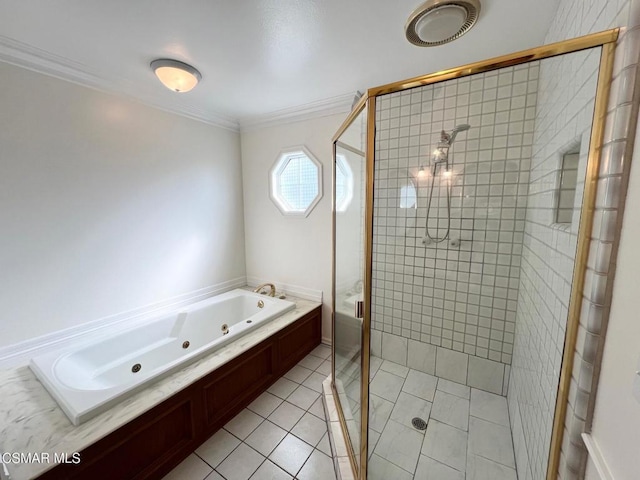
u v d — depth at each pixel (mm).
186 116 2650
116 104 2133
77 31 1486
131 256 2309
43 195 1802
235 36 1540
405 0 1271
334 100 2477
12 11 1314
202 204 2865
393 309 2332
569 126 1002
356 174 1829
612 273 687
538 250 1421
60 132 1850
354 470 1397
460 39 1564
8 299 1702
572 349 808
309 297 3014
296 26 1456
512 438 1641
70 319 1976
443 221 2074
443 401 1957
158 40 1574
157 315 2510
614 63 682
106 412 1368
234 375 1916
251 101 2531
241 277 3367
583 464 784
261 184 3154
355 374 1722
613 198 671
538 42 1588
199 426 1660
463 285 2064
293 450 1627
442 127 1983
